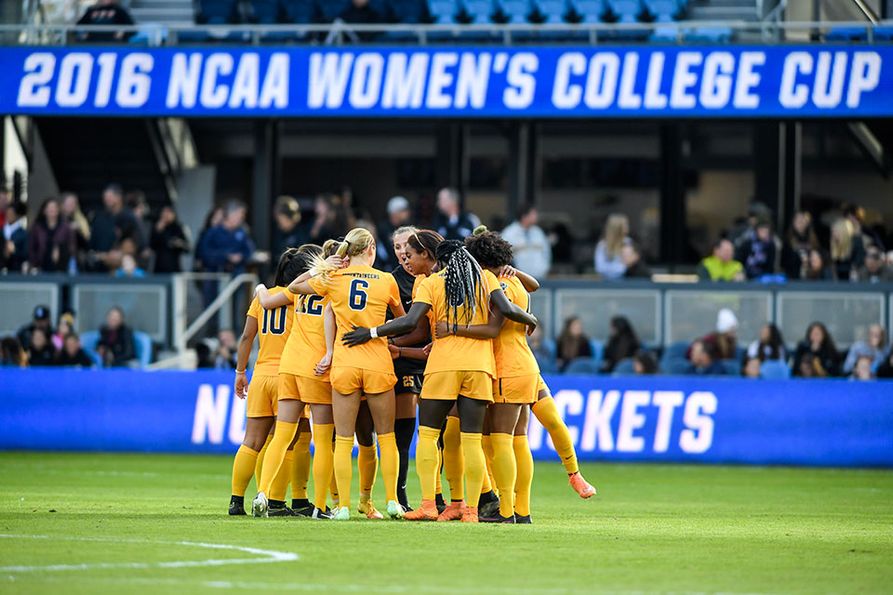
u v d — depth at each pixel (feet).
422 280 120.26
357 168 334.85
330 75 238.07
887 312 226.58
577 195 329.31
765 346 225.76
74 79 240.73
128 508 133.18
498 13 273.75
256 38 244.01
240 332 236.22
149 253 250.16
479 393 116.98
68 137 294.05
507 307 115.85
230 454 228.63
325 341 122.42
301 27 242.99
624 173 328.90
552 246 328.90
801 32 235.81
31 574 82.99
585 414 224.74
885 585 83.30
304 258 125.59
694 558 95.66
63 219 246.27
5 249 247.09
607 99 234.99
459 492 124.57
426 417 119.24
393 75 237.66
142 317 234.99
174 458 220.23
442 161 302.86
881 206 311.06
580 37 241.96
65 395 232.94
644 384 223.71
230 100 239.09
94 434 232.32
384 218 334.85
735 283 228.43
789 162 272.92
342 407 120.78
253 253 241.14
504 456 119.03
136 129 292.40
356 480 182.60
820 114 232.12
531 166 295.28
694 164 316.81
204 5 280.10
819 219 312.71
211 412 229.86
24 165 287.07
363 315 120.16
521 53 236.02
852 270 244.42
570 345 228.02
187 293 235.20
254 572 84.69
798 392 221.87
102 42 244.22
